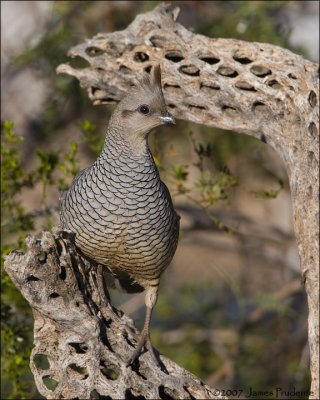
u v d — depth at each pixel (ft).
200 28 63.77
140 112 40.86
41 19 73.61
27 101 74.69
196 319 71.97
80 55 48.49
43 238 37.24
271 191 55.31
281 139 43.21
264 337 69.92
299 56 44.39
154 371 38.93
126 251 41.39
